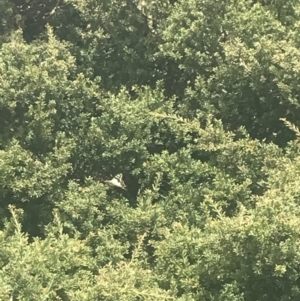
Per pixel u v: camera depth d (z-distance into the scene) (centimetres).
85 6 928
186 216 801
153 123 880
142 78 959
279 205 621
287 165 695
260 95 834
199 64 871
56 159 867
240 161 795
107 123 889
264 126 856
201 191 810
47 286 681
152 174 863
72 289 713
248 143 788
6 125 871
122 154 879
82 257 779
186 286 707
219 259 679
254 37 820
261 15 840
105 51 982
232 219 653
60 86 879
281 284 647
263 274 663
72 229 838
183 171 834
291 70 751
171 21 883
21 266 646
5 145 850
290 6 882
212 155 840
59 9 1066
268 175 761
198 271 709
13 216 755
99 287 655
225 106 849
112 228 834
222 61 850
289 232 600
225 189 788
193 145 832
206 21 848
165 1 926
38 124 855
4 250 709
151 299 662
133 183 938
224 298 680
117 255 781
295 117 810
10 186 815
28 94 852
